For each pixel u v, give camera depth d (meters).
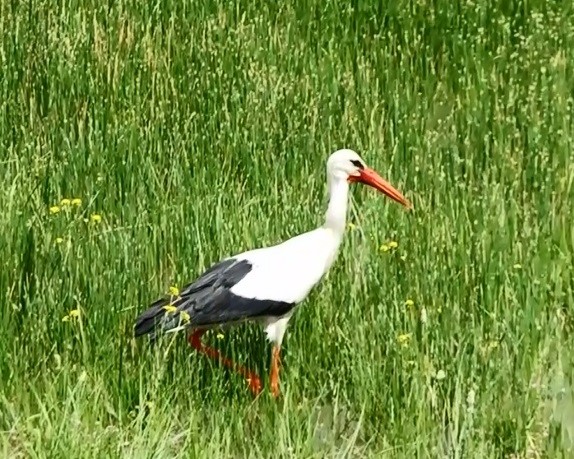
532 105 15.24
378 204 13.16
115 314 11.33
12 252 11.94
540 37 16.83
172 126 14.78
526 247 12.64
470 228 12.81
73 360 11.11
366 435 10.56
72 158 13.78
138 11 16.83
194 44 16.14
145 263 12.14
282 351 11.63
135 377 10.74
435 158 14.22
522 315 11.52
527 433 10.37
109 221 13.15
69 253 11.93
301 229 12.77
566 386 10.84
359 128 14.80
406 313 11.31
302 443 10.10
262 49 16.27
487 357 11.04
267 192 13.49
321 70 15.87
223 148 14.30
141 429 10.05
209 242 12.41
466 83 15.98
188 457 9.85
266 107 14.95
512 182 13.95
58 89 15.29
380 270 11.99
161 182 13.72
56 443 9.78
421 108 15.35
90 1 16.89
